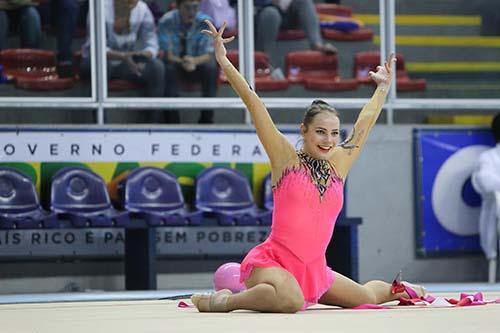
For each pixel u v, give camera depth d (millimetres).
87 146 28672
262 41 31078
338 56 31891
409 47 32531
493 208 30797
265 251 16438
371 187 31172
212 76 30297
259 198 29797
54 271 28859
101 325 13664
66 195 28047
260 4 31109
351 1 32125
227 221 28719
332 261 29688
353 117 31719
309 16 31500
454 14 33094
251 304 15961
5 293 28328
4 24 29391
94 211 28078
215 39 16359
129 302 20922
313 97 31547
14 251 28391
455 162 31766
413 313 15344
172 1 30078
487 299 19781
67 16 29391
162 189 28641
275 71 31234
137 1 29609
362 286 17422
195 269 29953
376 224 31219
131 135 29016
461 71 32938
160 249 29531
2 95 29391
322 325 13148
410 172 31500
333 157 16969
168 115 30359
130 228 28078
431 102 31891
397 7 32625
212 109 30641
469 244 31859
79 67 29422
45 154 28391
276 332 12148
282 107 30578
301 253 16406
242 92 16438
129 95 29812
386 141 31312
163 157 29250
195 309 17344
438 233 31609
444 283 30766
